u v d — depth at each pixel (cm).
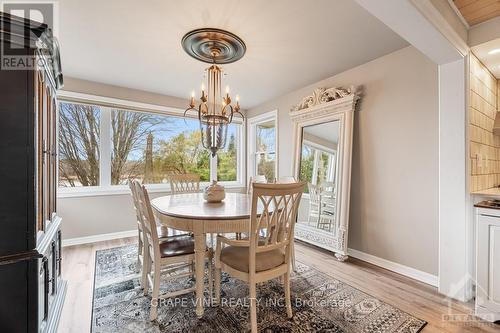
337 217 302
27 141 126
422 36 169
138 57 272
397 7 139
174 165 436
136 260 286
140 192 188
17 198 125
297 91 386
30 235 128
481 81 226
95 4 182
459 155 200
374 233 279
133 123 398
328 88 330
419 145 240
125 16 197
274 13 193
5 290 123
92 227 354
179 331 163
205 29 214
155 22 206
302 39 233
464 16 186
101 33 223
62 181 346
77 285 226
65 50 255
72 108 352
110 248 327
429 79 232
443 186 210
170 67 299
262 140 480
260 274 166
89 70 310
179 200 258
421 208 239
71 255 301
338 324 171
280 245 174
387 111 266
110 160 377
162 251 191
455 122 202
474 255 202
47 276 153
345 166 294
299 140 366
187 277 240
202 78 334
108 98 363
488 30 190
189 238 225
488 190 220
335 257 301
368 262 284
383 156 270
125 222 378
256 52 258
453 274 205
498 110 261
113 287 222
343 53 262
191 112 438
